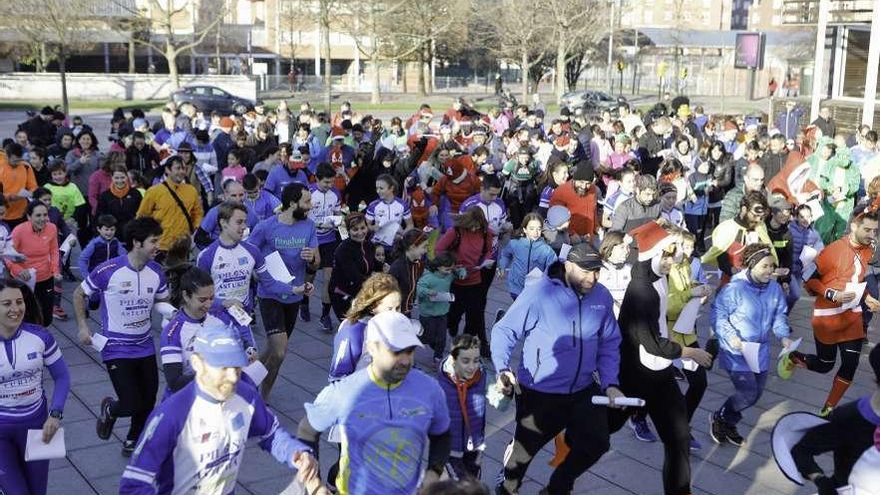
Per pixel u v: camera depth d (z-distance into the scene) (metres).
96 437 7.62
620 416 6.39
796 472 4.89
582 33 52.03
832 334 7.98
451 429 6.01
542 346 5.76
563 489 5.83
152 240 6.70
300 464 4.31
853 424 4.71
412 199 12.64
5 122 37.44
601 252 6.43
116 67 65.25
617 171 13.89
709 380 9.30
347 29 52.50
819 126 20.58
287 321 8.38
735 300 7.22
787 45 62.53
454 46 59.56
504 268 9.66
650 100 60.31
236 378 4.14
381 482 4.34
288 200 8.47
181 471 4.23
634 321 6.08
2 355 5.29
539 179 15.27
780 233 9.50
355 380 4.38
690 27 83.69
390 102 54.47
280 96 58.12
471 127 19.05
